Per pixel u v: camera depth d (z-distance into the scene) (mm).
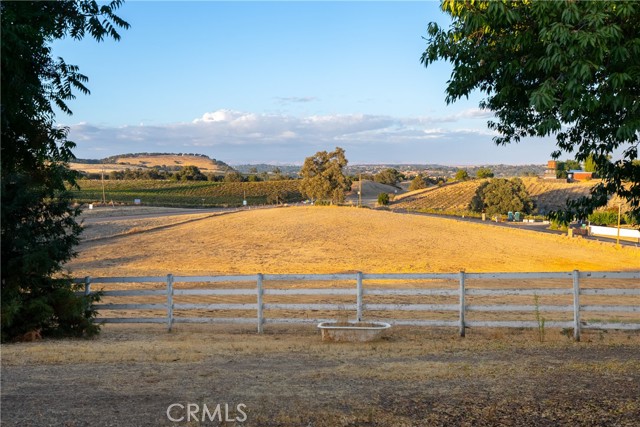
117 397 8656
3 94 15344
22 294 15969
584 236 79562
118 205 115875
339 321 15930
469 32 8664
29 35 15078
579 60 7344
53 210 16531
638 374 9875
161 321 17234
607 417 7629
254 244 62531
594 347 13258
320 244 63375
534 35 8320
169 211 105062
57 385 9422
